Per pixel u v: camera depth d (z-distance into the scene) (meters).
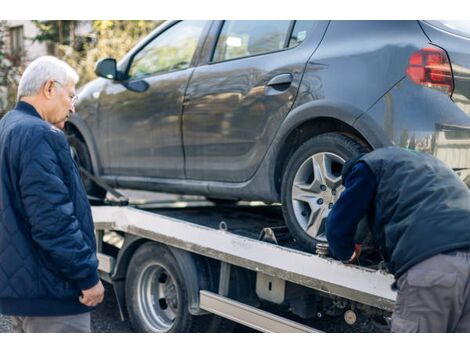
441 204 2.36
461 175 2.90
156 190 4.67
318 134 3.44
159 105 4.48
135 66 4.88
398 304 2.43
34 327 2.66
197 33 4.35
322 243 3.16
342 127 3.32
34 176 2.48
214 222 4.25
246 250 3.40
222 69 4.00
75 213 2.64
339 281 2.87
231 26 4.08
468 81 2.92
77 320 2.69
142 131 4.67
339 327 3.85
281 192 3.47
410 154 2.52
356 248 2.80
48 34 11.95
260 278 3.53
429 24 2.99
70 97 2.83
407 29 3.02
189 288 3.83
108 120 5.01
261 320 3.38
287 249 3.16
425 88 2.88
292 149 3.60
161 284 4.28
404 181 2.42
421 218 2.34
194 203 5.48
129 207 4.41
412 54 2.93
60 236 2.49
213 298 3.70
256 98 3.70
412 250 2.33
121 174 4.99
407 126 2.89
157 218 4.02
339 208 2.54
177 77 4.36
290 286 3.36
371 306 3.01
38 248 2.58
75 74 2.89
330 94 3.21
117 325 4.61
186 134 4.26
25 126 2.55
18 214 2.57
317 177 3.24
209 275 3.88
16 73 11.60
